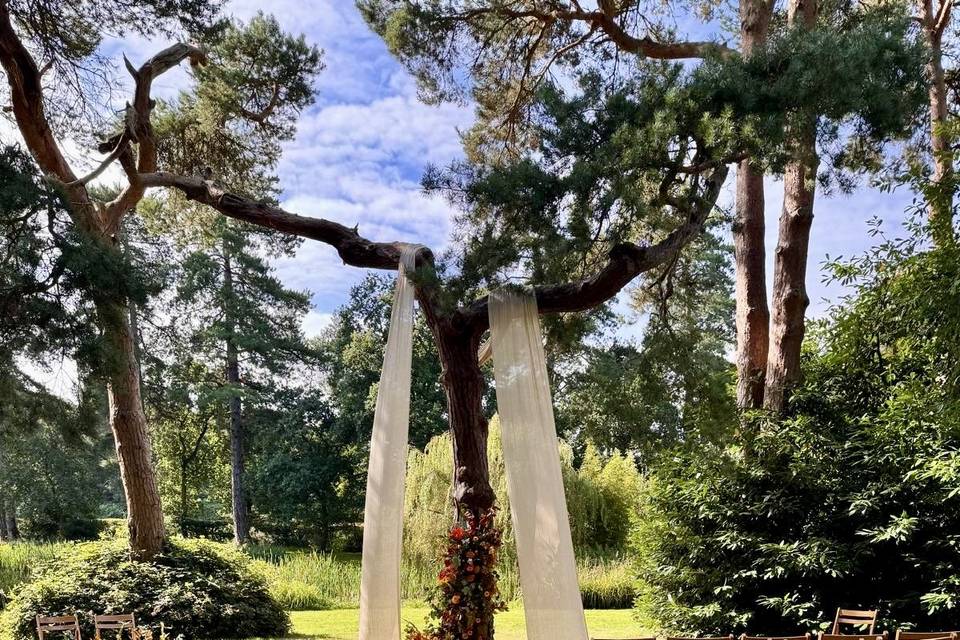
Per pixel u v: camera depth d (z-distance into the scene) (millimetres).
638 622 10531
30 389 8383
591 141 5742
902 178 8172
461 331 6590
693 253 9281
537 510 5828
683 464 9688
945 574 8102
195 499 32531
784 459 9273
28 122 9984
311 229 7645
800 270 10242
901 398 8484
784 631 8695
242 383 28109
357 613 13016
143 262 8914
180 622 10211
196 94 12000
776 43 5859
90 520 28766
